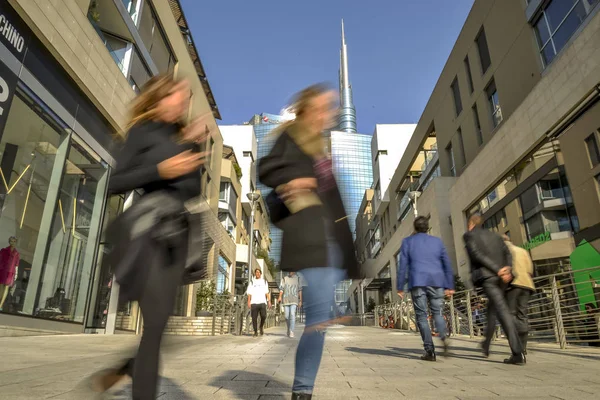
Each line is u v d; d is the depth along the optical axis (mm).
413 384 3357
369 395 2848
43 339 7578
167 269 1849
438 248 5562
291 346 6977
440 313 5457
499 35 19219
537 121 14836
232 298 14391
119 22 13055
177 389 2881
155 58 16453
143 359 1741
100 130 11617
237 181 32719
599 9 12633
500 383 3443
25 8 7984
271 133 2379
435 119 29109
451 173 26734
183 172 1935
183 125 2156
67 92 9961
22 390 2744
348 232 2316
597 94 11875
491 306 5840
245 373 3756
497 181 18094
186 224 2027
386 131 52344
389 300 39844
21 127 8453
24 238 8578
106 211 11961
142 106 2070
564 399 2740
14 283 8227
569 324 9086
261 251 36781
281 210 2266
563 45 14633
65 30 9484
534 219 15156
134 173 1888
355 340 9898
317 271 2154
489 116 20688
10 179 8172
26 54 8359
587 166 12422
